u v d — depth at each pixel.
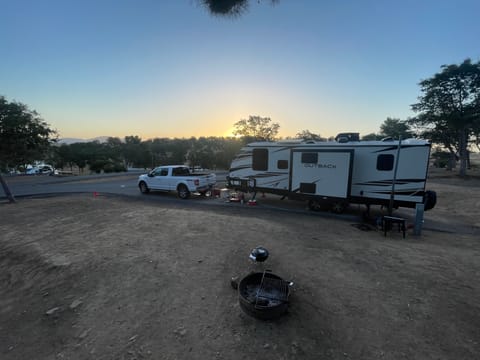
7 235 7.00
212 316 3.37
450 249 5.82
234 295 3.83
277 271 4.54
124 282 4.31
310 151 9.63
